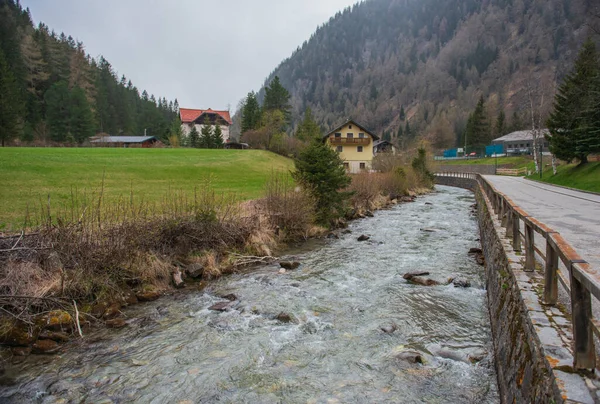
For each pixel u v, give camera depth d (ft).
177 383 19.72
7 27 216.13
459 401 17.52
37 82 223.10
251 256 44.06
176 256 38.83
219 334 25.35
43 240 30.09
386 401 17.78
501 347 18.62
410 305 29.50
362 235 56.49
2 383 19.77
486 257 39.19
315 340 24.22
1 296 23.24
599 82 103.40
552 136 128.47
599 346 13.37
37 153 95.61
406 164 155.74
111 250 31.96
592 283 8.76
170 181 88.84
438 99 526.98
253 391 18.93
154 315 28.63
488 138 310.45
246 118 259.19
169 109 465.06
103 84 286.05
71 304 27.27
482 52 553.64
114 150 131.23
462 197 125.70
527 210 53.26
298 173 64.95
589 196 75.66
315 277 37.88
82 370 21.03
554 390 10.24
